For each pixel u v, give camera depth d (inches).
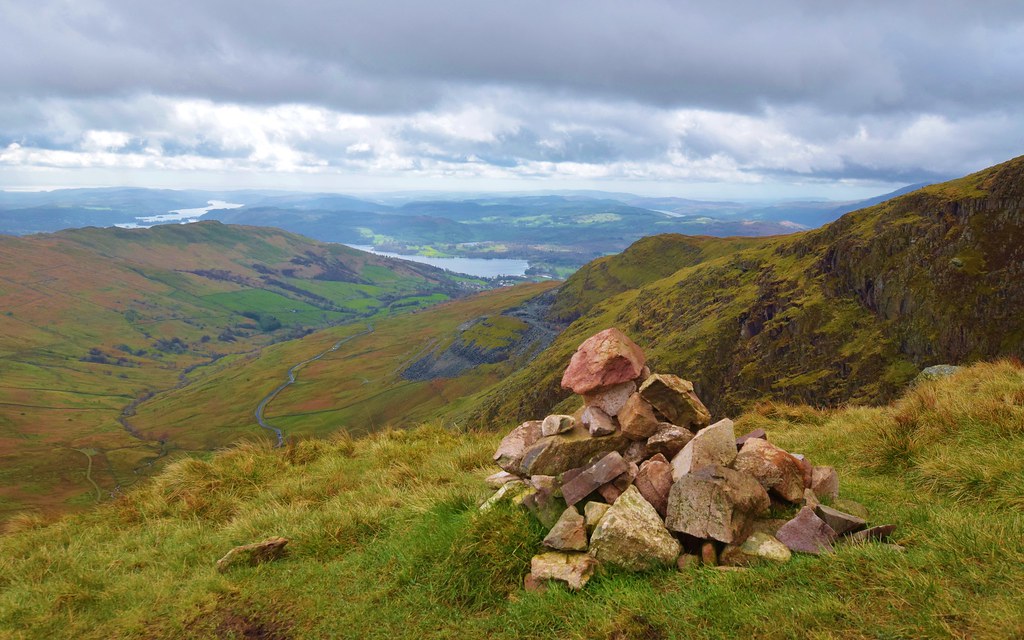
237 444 617.9
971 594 199.8
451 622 262.2
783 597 217.2
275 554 366.3
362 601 293.3
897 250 4431.6
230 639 280.8
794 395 4308.6
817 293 4837.6
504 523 307.7
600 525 276.8
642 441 337.1
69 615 318.0
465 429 688.4
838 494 321.4
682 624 216.2
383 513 403.5
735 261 6397.6
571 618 239.8
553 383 5472.4
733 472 279.9
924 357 3934.5
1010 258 3870.6
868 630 191.9
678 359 5123.0
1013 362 578.6
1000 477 311.7
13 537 471.5
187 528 448.1
